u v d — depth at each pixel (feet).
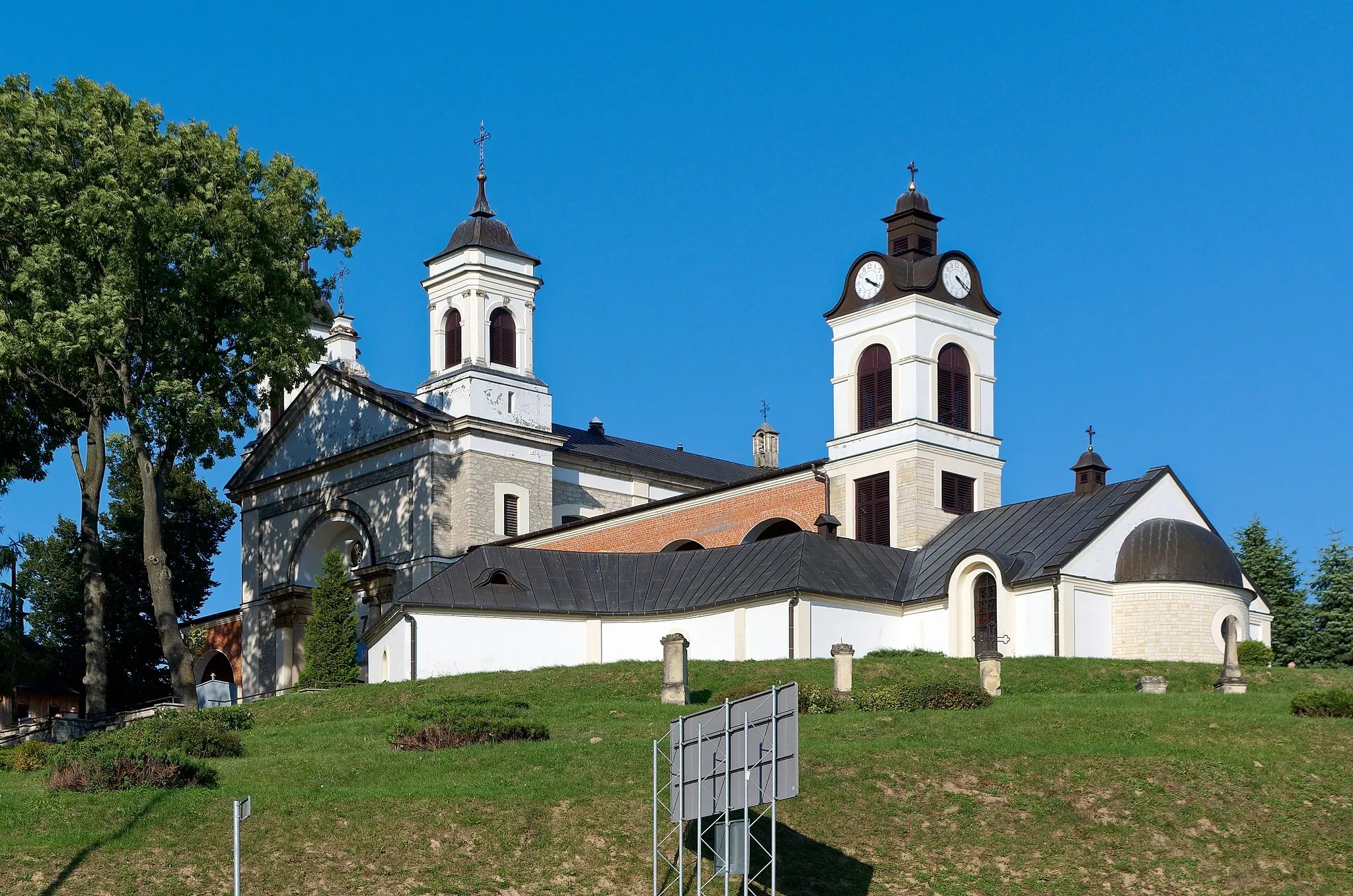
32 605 273.75
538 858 118.01
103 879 112.88
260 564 272.31
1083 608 193.16
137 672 279.28
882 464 224.33
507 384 254.27
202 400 190.49
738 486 238.27
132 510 282.15
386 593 248.93
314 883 113.91
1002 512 215.51
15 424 201.98
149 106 200.75
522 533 251.80
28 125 194.18
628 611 208.85
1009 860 120.06
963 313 229.86
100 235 188.96
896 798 127.13
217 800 123.85
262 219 196.85
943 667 178.50
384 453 255.91
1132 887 117.29
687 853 118.73
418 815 122.01
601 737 145.69
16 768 150.30
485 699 166.30
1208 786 128.36
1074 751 133.49
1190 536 195.52
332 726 162.50
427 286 261.03
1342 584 237.04
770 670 178.91
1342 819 124.77
